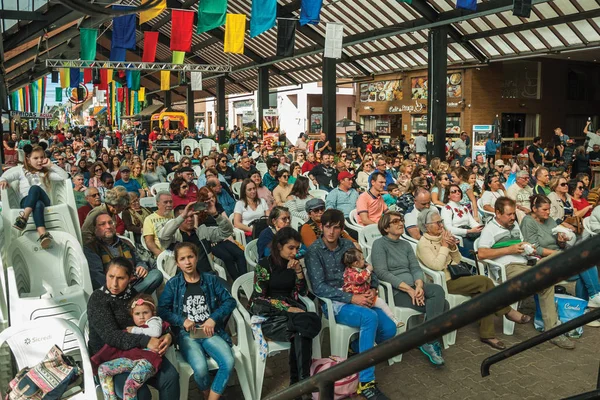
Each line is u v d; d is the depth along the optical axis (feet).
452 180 26.25
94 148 59.36
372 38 57.26
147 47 51.52
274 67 88.63
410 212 20.42
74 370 10.35
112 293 11.50
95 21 45.88
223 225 18.08
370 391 12.89
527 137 72.38
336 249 14.71
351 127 106.01
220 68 84.28
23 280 13.94
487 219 26.76
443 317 3.09
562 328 6.64
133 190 27.73
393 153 63.41
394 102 78.28
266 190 24.85
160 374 10.96
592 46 49.96
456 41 57.72
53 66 74.84
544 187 24.76
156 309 12.32
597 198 25.70
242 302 18.62
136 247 17.42
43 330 10.88
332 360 12.83
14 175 17.19
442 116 49.73
